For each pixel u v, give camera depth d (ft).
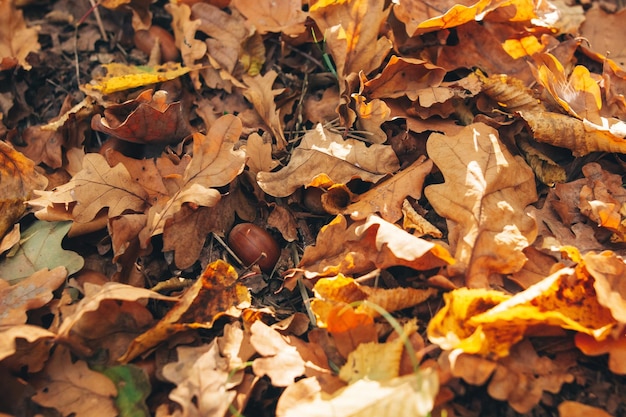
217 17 1.57
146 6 1.61
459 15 1.42
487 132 1.32
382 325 1.20
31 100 1.56
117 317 1.22
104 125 1.38
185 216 1.32
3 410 1.17
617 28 1.57
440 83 1.42
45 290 1.25
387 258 1.23
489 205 1.26
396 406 1.06
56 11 1.67
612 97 1.39
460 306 1.15
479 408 1.16
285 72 1.56
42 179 1.42
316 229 1.37
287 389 1.14
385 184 1.33
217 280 1.26
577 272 1.17
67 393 1.17
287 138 1.48
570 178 1.38
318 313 1.21
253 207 1.40
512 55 1.49
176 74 1.49
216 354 1.18
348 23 1.47
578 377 1.17
